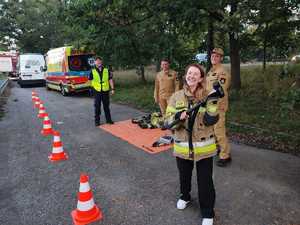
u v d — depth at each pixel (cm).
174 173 466
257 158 505
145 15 1022
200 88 299
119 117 916
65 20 1177
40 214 363
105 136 699
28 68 2131
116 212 359
